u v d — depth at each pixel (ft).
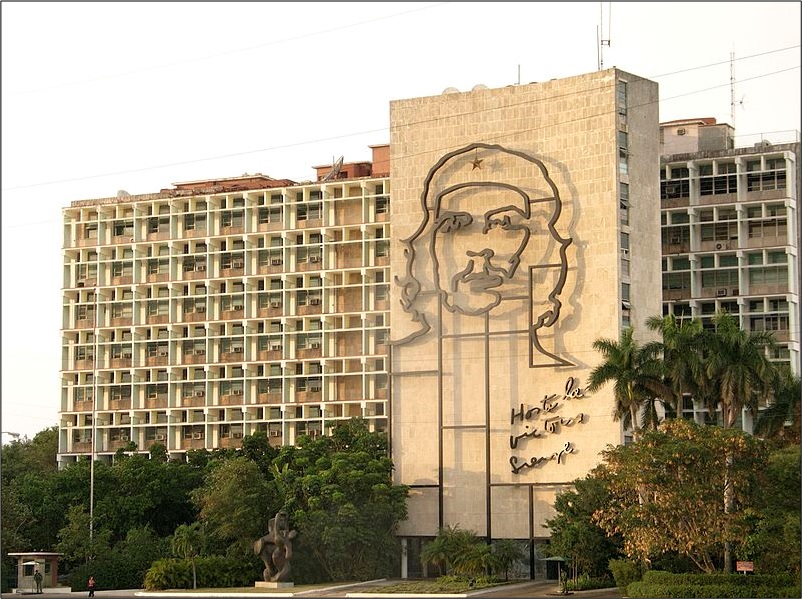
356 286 554.05
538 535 431.43
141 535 444.55
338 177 578.25
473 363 452.76
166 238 585.22
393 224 471.62
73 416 594.65
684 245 540.93
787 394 370.32
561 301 441.27
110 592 413.18
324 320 554.87
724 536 319.88
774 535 330.13
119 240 592.60
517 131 457.68
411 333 463.01
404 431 460.14
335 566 424.46
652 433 336.29
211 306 574.97
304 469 449.48
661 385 371.97
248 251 570.87
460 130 466.29
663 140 567.18
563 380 436.76
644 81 456.45
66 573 486.38
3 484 517.96
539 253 446.60
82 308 598.75
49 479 500.33
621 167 444.14
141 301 585.63
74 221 602.44
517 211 448.65
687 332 369.71
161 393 578.25
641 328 441.27
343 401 545.85
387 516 432.66
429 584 399.24
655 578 334.85
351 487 430.20
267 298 567.59
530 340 441.68
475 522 444.14
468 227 458.50
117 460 503.61
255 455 484.33
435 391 457.68
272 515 428.15
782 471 328.49
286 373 558.97
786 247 524.93
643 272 446.19
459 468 449.06
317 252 563.07
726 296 531.50
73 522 451.12
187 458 525.75
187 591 397.19
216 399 569.23
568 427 433.07
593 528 377.71
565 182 447.42
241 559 420.77
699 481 325.21
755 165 536.42
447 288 459.32
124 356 588.91
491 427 446.60
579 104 448.65
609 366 373.81
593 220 440.86
